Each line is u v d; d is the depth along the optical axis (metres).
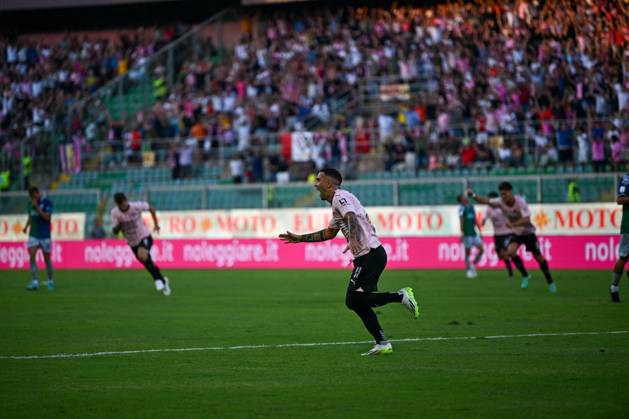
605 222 63.53
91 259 75.12
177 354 25.64
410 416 17.30
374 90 92.44
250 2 103.12
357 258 24.56
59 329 32.16
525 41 90.31
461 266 67.00
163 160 89.69
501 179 67.12
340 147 83.00
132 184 87.44
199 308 39.94
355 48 95.81
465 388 20.00
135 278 61.91
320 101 91.25
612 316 34.31
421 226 68.06
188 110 93.56
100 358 25.00
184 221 73.31
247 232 71.56
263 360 24.38
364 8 102.12
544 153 78.31
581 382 20.50
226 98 94.00
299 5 104.38
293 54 98.62
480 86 87.69
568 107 81.56
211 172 86.56
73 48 109.69
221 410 18.05
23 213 76.81
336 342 27.92
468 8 95.88
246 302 42.69
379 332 24.95
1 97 105.31
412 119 85.19
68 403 18.89
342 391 19.86
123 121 93.19
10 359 24.92
